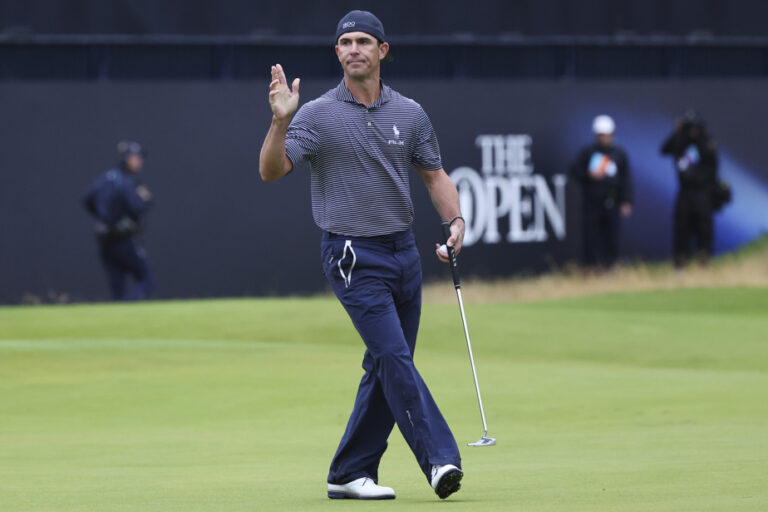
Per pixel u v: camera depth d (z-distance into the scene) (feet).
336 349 181.78
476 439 107.55
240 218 303.07
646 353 188.65
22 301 286.87
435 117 318.45
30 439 110.22
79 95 292.40
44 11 299.58
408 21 324.19
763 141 344.90
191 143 300.20
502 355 187.52
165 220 297.33
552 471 81.35
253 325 207.10
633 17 341.41
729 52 349.20
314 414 129.08
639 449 95.20
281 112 66.85
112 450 101.24
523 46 332.80
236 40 311.88
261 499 70.44
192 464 90.68
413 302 72.69
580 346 193.88
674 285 284.41
